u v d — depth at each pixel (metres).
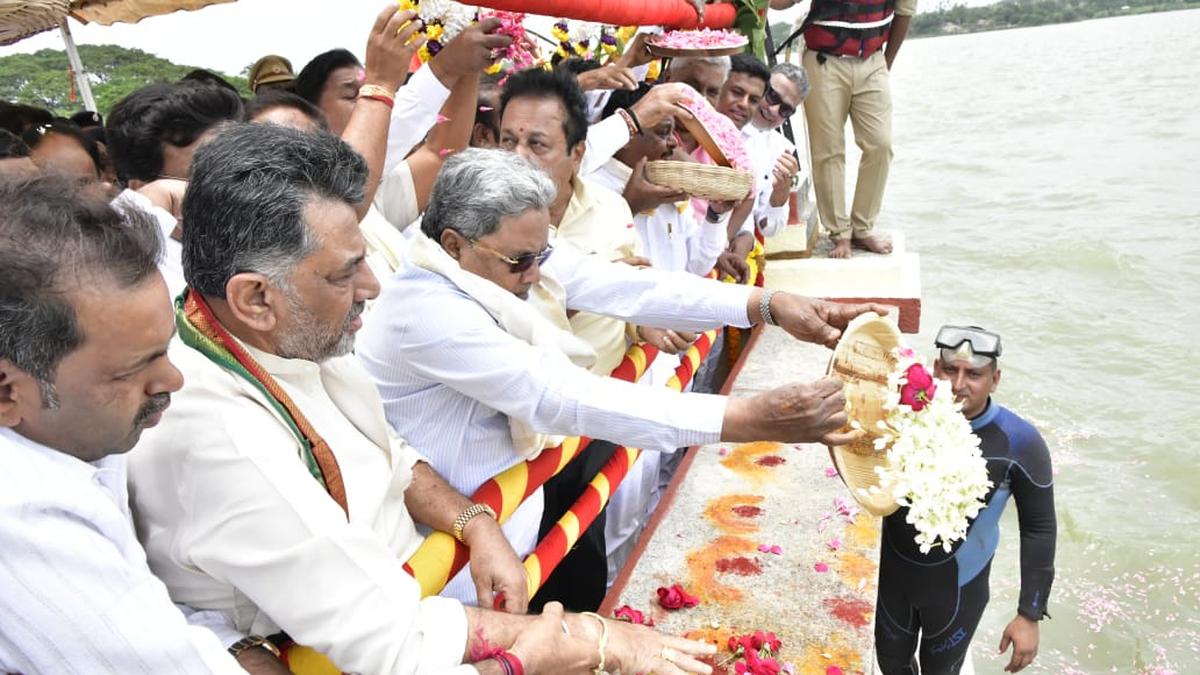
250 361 1.58
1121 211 17.33
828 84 5.82
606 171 3.66
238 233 1.50
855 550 2.95
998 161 24.09
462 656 1.61
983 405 3.33
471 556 2.00
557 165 2.91
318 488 1.53
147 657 1.23
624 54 4.01
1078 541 6.98
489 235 2.15
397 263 2.76
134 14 4.09
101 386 1.22
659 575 2.85
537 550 2.38
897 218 18.16
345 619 1.49
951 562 3.37
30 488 1.19
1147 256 14.19
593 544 2.88
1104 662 5.84
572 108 2.91
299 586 1.47
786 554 2.94
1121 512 7.31
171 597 1.57
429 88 2.78
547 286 2.64
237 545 1.47
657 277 2.75
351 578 1.49
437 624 1.61
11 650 1.17
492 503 2.23
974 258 14.86
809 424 2.09
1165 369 10.10
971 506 2.65
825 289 5.75
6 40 3.64
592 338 3.04
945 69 57.78
